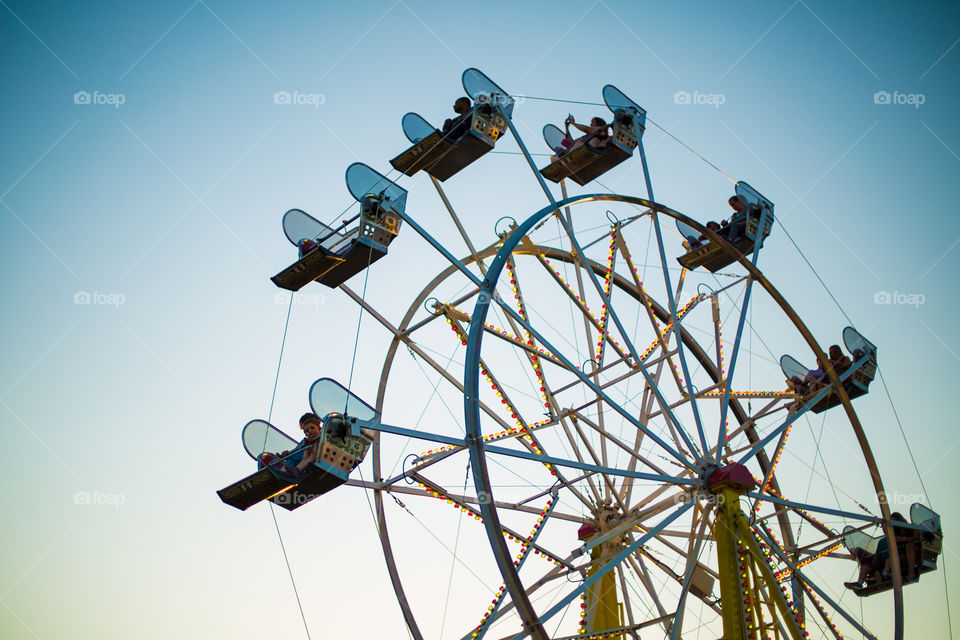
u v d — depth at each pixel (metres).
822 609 18.52
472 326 15.00
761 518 18.31
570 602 14.33
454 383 19.59
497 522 13.81
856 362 21.03
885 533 19.58
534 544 19.25
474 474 14.09
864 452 19.97
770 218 22.17
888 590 20.28
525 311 19.94
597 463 20.47
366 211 18.03
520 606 13.59
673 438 19.16
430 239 18.28
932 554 20.17
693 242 22.12
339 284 19.05
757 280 20.59
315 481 15.98
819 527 21.00
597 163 20.50
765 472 23.77
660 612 19.72
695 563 17.00
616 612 19.50
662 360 20.59
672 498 18.20
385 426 16.28
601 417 20.75
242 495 16.16
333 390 16.39
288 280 18.83
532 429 19.50
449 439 15.09
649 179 20.23
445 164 19.41
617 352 21.38
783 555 17.92
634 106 21.06
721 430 18.58
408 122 19.61
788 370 22.92
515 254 21.03
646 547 20.44
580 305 20.44
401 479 18.75
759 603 16.98
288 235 19.16
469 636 18.17
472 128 18.41
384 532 19.23
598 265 23.27
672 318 19.12
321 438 15.71
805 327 20.25
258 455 16.98
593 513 20.45
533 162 18.73
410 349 19.92
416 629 18.62
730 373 19.38
